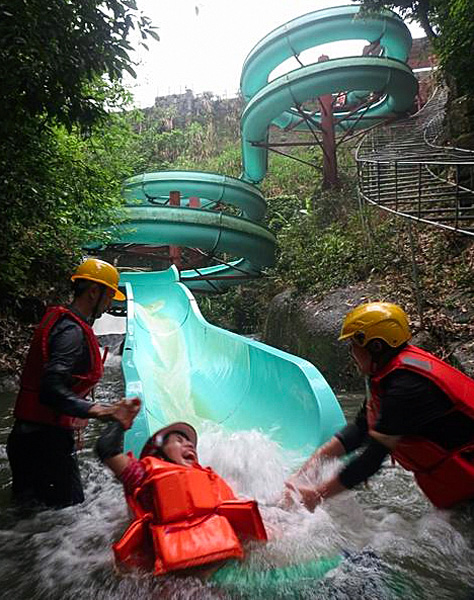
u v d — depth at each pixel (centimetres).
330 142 2023
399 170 1381
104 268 342
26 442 325
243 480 388
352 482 262
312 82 1644
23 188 784
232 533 243
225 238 1733
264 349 546
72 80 541
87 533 298
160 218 1678
